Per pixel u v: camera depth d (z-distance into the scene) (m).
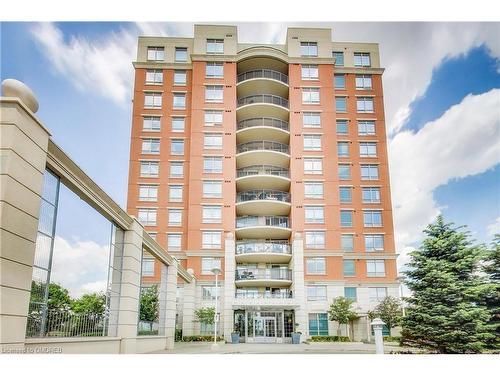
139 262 18.28
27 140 8.98
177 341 35.00
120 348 16.05
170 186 44.88
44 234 10.70
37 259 10.41
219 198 43.31
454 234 18.48
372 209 45.25
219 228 42.50
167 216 43.97
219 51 47.88
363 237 44.38
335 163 44.59
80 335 13.16
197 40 47.91
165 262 24.55
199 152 44.50
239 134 45.41
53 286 11.54
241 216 45.09
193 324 37.09
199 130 45.09
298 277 39.22
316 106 46.31
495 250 18.70
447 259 18.66
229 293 38.94
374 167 46.62
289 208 43.69
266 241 43.50
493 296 17.59
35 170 9.27
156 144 46.00
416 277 19.09
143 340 19.81
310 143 45.12
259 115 46.91
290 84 46.91
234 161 44.28
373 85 49.09
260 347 28.48
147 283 41.50
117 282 16.62
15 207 8.54
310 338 35.75
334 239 42.28
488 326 16.56
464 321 17.00
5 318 8.18
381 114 48.16
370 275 43.16
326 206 43.22
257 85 46.78
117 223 16.20
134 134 46.16
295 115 45.94
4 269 8.16
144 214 44.00
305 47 48.44
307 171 44.25
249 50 46.91
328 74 47.38
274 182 44.28
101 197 13.81
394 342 34.34
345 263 43.44
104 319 15.15
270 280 39.62
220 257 41.75
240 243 41.44
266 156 44.44
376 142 47.38
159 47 49.00
